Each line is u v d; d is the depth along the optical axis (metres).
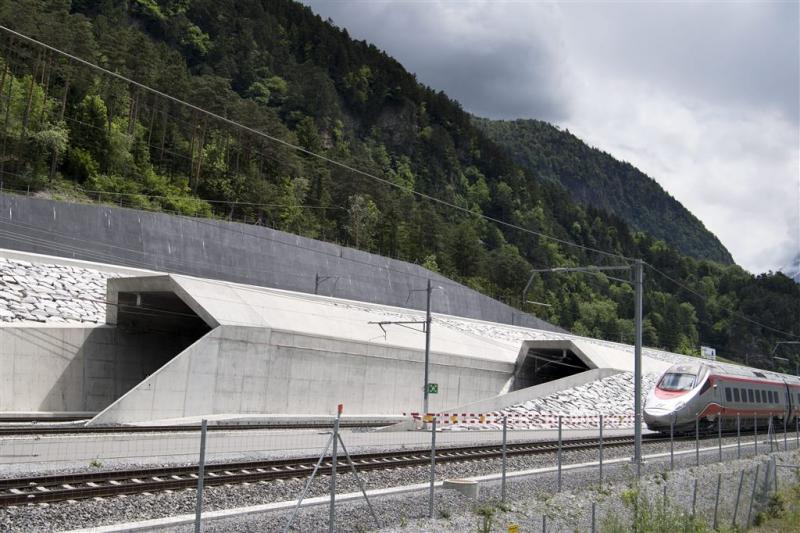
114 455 20.00
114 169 92.75
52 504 13.78
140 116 108.50
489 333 73.75
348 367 44.44
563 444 31.23
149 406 32.50
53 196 79.69
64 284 43.06
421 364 49.94
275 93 186.50
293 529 13.14
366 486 18.41
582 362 61.44
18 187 77.69
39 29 97.06
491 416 41.06
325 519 14.02
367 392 45.78
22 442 18.05
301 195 122.25
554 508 17.44
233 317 37.75
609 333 169.38
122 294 40.00
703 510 20.12
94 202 83.25
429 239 143.62
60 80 97.75
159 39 180.88
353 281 76.75
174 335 44.41
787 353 190.12
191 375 34.69
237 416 36.22
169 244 59.94
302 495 11.81
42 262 44.22
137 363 41.03
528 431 34.75
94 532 11.98
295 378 40.78
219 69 181.50
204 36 187.25
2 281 40.00
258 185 109.62
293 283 70.06
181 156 107.12
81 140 89.69
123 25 162.25
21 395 34.53
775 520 23.03
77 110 92.06
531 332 81.56
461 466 22.67
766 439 40.09
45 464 18.22
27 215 50.41
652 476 22.86
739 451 29.97
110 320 39.88
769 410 45.22
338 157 152.50
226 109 120.25
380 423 40.28
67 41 99.69
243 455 22.83
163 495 15.23
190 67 182.62
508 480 20.28
